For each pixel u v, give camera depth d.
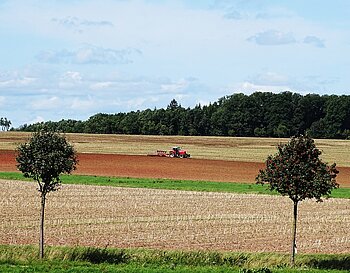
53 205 117.50
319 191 68.31
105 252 68.25
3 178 167.50
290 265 67.25
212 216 107.25
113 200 126.56
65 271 57.09
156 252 69.81
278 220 104.88
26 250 68.81
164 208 116.06
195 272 58.16
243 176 196.25
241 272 58.62
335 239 89.06
